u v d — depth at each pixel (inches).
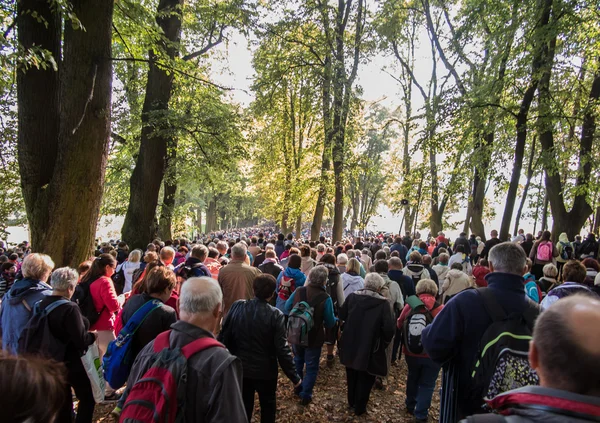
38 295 135.4
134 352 124.6
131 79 698.2
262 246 485.4
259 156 1017.5
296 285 232.1
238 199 2338.8
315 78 709.9
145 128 527.5
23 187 299.6
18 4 284.5
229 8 594.6
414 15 1004.6
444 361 95.3
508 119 556.7
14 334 132.4
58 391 40.4
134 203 530.3
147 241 529.0
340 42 741.3
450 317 93.0
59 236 281.0
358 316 176.2
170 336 82.6
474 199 736.3
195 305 84.2
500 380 83.0
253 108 777.6
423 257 299.6
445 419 96.0
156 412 70.6
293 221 1112.2
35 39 287.1
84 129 288.7
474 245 614.2
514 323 87.2
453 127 548.4
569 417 39.1
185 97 652.1
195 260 207.0
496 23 596.1
